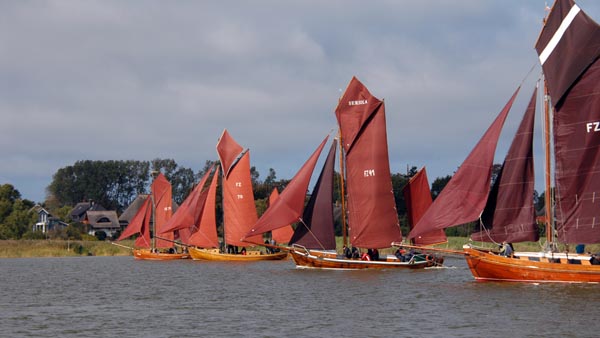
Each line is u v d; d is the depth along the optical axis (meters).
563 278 48.78
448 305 41.81
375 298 45.75
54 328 36.91
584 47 48.12
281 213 67.50
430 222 52.22
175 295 50.28
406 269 66.56
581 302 41.31
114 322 38.50
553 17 49.25
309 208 67.62
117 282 61.81
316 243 67.62
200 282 59.72
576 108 48.56
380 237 66.81
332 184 67.69
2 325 37.97
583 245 50.25
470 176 51.25
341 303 43.94
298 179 67.81
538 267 49.38
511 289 47.12
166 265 85.25
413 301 43.94
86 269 80.56
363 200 67.06
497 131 50.78
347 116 67.38
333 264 67.00
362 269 66.44
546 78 49.53
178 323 37.81
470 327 35.06
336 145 67.69
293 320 38.06
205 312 41.47
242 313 40.78
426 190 74.19
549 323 35.62
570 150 48.81
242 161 90.44
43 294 52.56
